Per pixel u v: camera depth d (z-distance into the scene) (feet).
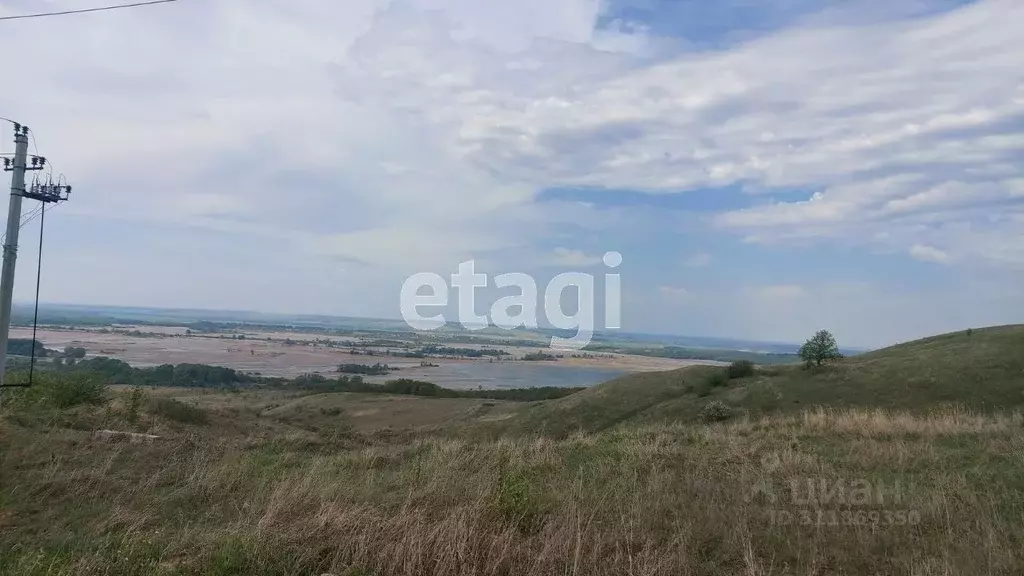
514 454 37.52
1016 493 23.04
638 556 16.93
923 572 16.17
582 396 118.52
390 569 16.62
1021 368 87.81
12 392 51.31
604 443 43.42
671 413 100.48
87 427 44.29
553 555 16.79
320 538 18.90
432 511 21.86
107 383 66.18
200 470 30.73
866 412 57.57
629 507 22.29
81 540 19.72
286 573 16.65
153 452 36.47
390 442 70.44
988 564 16.40
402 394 158.10
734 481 26.81
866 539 18.89
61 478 27.58
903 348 126.00
